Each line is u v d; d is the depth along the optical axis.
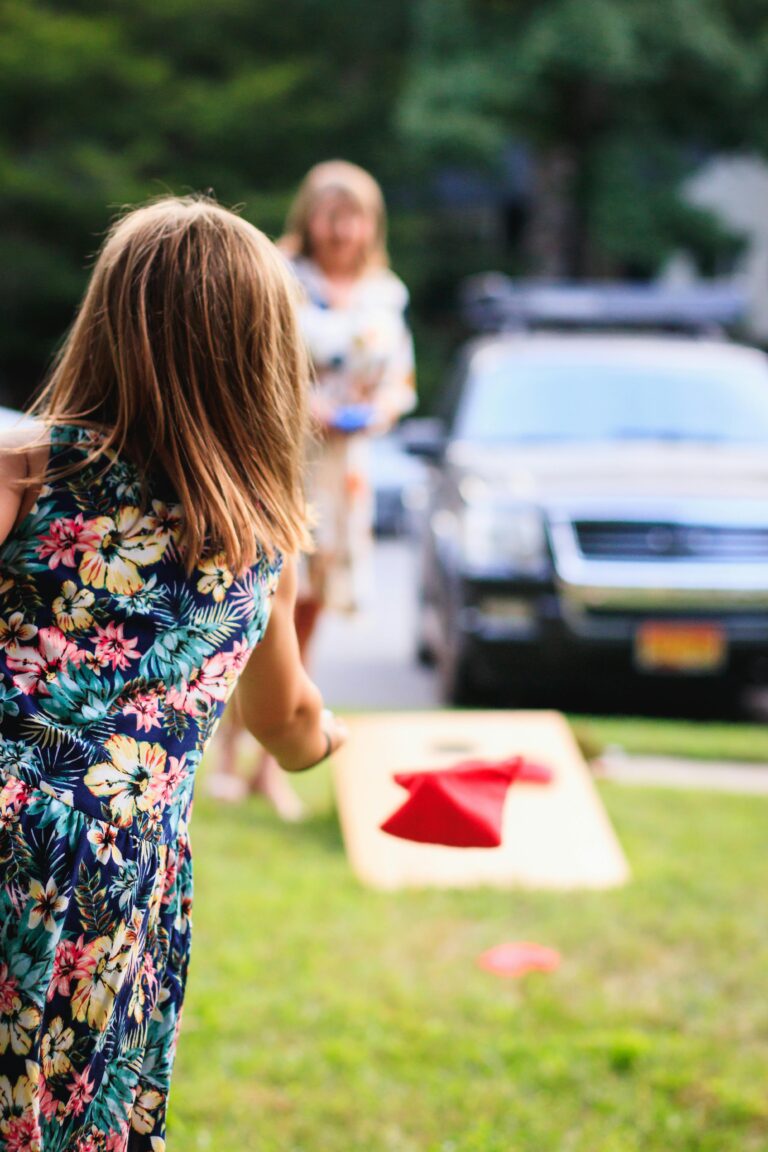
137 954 1.67
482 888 4.05
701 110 23.27
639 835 4.74
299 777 5.75
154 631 1.67
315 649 9.82
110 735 1.63
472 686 7.14
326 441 4.82
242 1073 2.86
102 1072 1.64
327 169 4.90
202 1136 2.60
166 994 1.75
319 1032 3.06
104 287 1.75
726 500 6.80
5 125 26.67
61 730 1.61
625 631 6.68
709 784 5.69
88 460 1.67
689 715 7.64
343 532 4.86
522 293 9.73
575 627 6.69
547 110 22.39
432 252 28.86
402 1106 2.75
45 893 1.58
